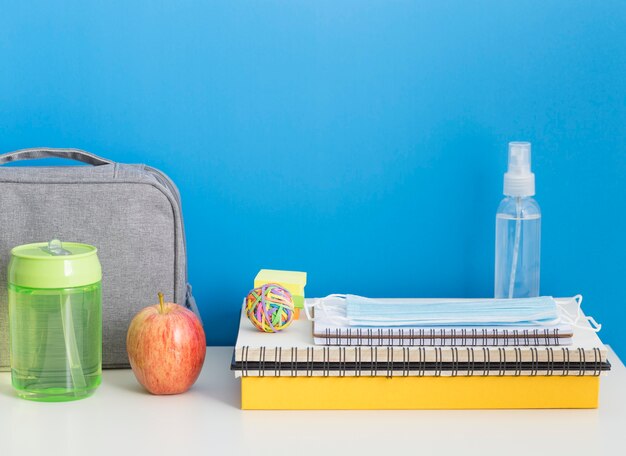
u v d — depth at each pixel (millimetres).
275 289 1126
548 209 1336
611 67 1304
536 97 1309
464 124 1312
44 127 1298
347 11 1283
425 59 1296
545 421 1044
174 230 1187
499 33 1294
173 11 1277
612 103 1312
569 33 1296
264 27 1283
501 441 993
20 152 1227
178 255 1193
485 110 1310
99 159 1241
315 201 1325
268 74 1294
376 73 1297
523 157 1247
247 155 1312
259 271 1308
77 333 1093
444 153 1318
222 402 1097
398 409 1077
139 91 1293
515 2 1289
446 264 1347
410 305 1132
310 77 1296
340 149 1313
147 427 1025
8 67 1280
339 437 1001
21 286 1074
